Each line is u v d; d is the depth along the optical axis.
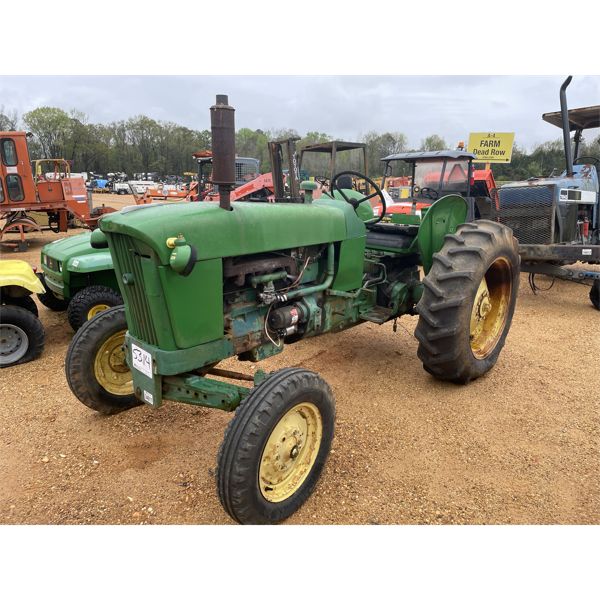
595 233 7.55
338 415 3.39
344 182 4.74
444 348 3.44
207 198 13.19
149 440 3.08
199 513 2.46
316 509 2.49
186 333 2.42
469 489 2.64
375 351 4.60
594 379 3.99
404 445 3.04
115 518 2.42
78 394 3.17
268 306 2.88
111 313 3.23
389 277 4.26
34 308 4.94
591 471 2.79
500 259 3.74
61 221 12.57
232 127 2.41
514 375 4.06
